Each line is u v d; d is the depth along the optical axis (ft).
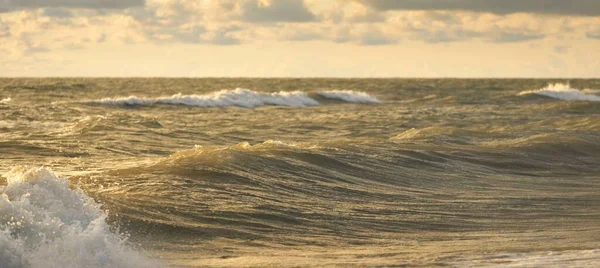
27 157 146.20
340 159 139.44
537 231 90.84
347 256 74.49
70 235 65.57
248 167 122.21
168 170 114.83
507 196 117.80
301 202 103.96
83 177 108.06
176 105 332.39
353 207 103.71
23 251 62.23
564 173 147.74
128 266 65.87
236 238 83.05
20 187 77.36
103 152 158.40
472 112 325.21
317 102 393.50
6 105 276.21
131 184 104.22
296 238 84.74
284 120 265.95
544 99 455.63
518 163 154.10
